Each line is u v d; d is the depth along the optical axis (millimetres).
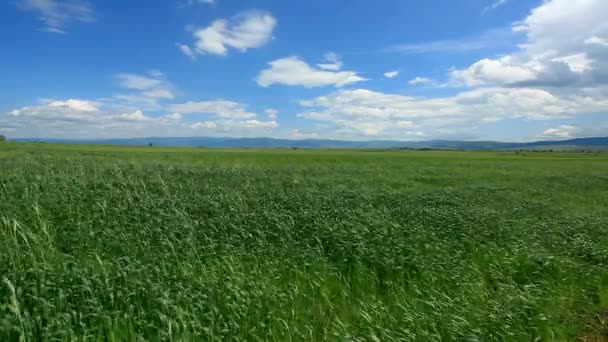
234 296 6312
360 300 7043
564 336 6164
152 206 11773
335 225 10617
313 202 14539
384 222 11617
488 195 22062
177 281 6699
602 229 13258
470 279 8172
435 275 8133
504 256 9562
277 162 46000
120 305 5699
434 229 11438
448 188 25359
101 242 8562
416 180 31328
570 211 18047
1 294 5391
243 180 22328
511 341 5855
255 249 8984
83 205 11617
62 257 7480
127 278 6270
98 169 20906
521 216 15383
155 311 5473
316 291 7250
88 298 5559
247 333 5566
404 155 83812
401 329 5793
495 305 6820
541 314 6504
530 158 81500
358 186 24969
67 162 23828
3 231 8164
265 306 6184
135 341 5070
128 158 36438
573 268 9125
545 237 11695
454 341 5781
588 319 6738
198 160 41656
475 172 40594
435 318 6297
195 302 5871
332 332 5832
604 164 63656
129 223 9961
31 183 13820
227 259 8211
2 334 4531
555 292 7840
